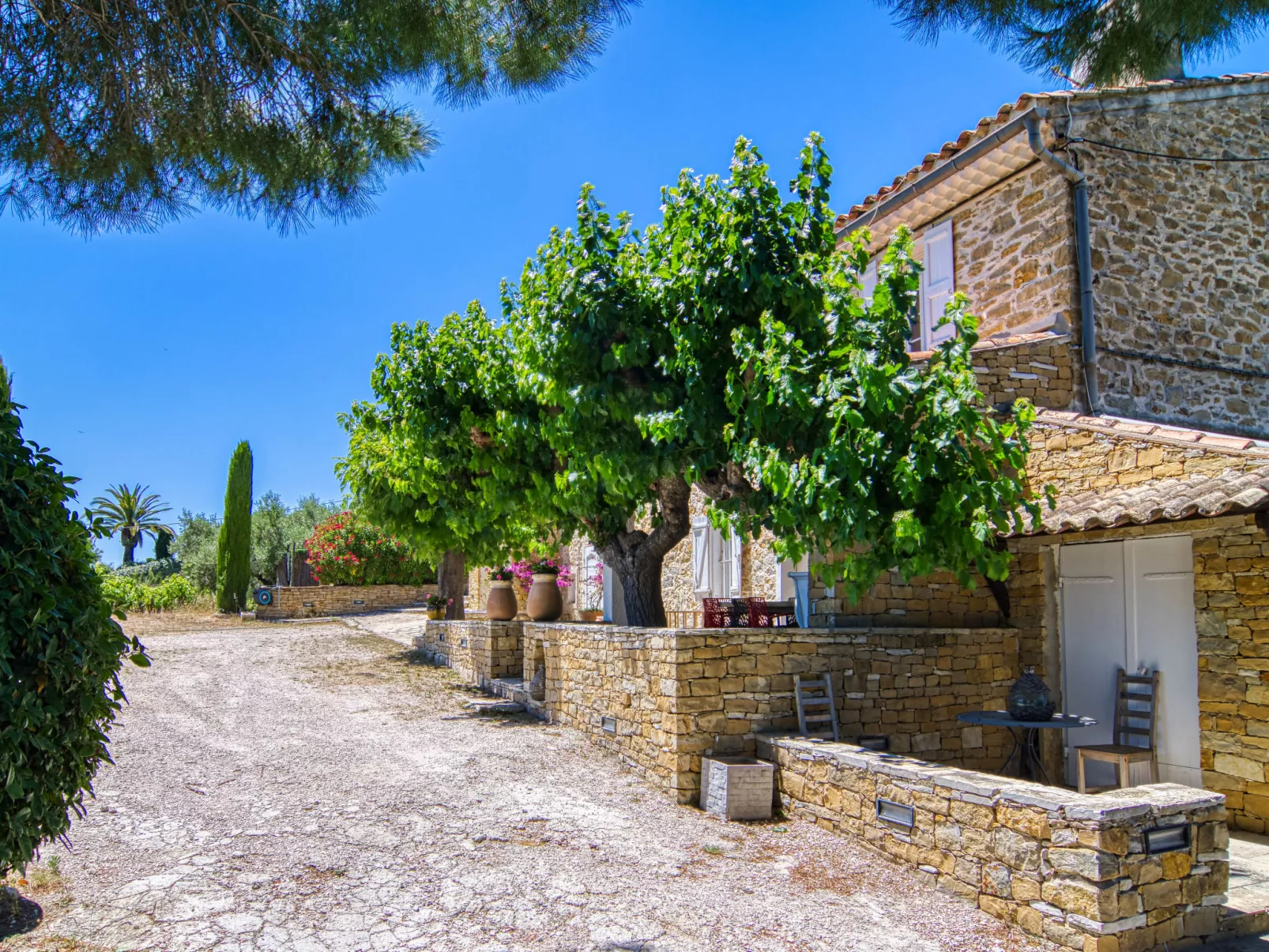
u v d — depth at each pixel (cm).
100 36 433
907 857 594
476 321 1095
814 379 675
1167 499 692
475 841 629
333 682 1318
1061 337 955
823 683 813
